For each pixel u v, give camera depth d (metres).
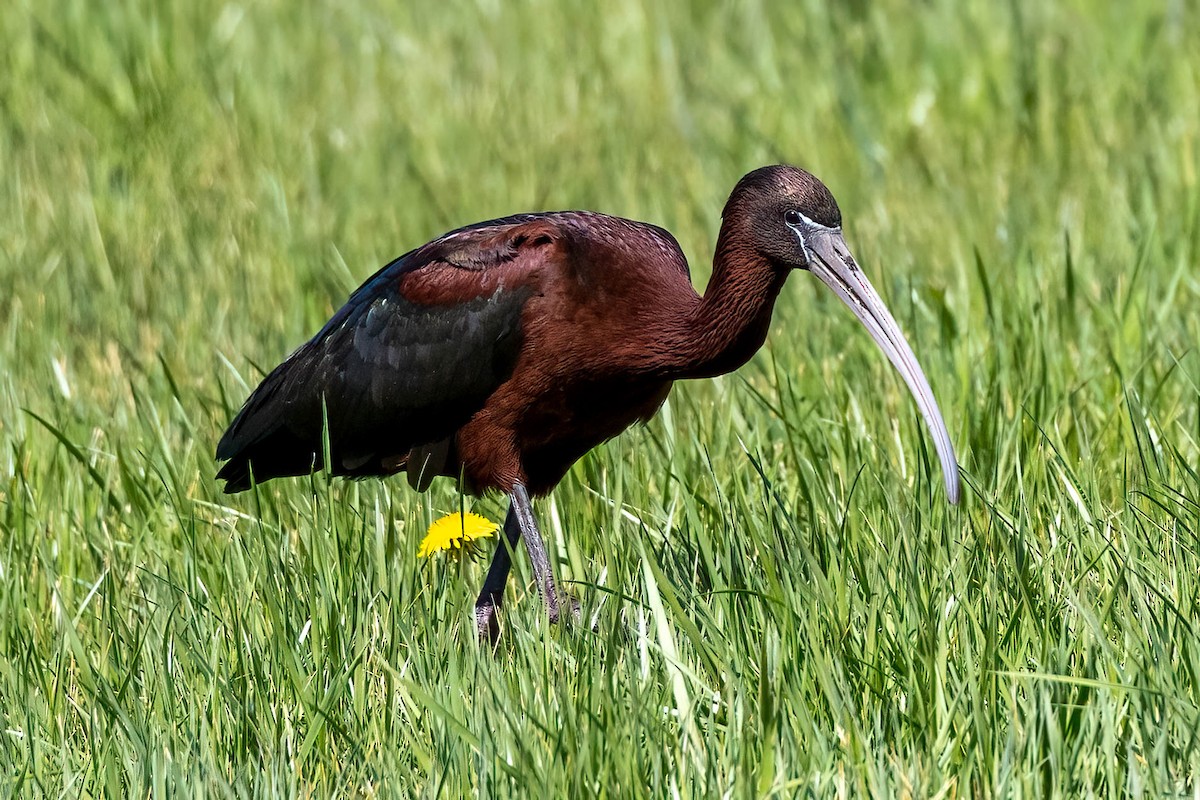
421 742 8.03
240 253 15.70
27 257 15.95
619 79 20.80
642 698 7.95
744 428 11.46
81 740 8.46
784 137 18.52
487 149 18.41
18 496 11.25
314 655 8.75
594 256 10.06
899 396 12.05
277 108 19.62
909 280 12.73
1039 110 18.45
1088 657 7.94
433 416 10.57
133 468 11.75
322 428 10.70
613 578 9.20
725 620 8.77
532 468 10.76
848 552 9.27
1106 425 11.09
